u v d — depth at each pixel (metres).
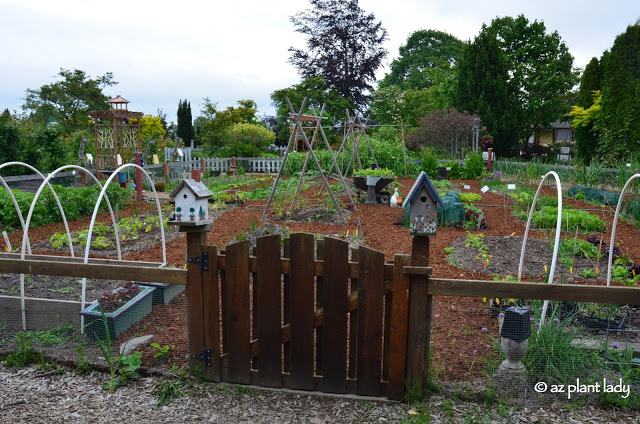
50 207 9.92
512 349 3.47
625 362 3.57
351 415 3.20
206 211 3.46
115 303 4.51
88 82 36.62
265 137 28.34
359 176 12.50
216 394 3.44
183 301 5.15
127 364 3.67
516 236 8.05
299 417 3.19
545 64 31.64
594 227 8.85
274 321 3.42
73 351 4.03
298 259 3.31
